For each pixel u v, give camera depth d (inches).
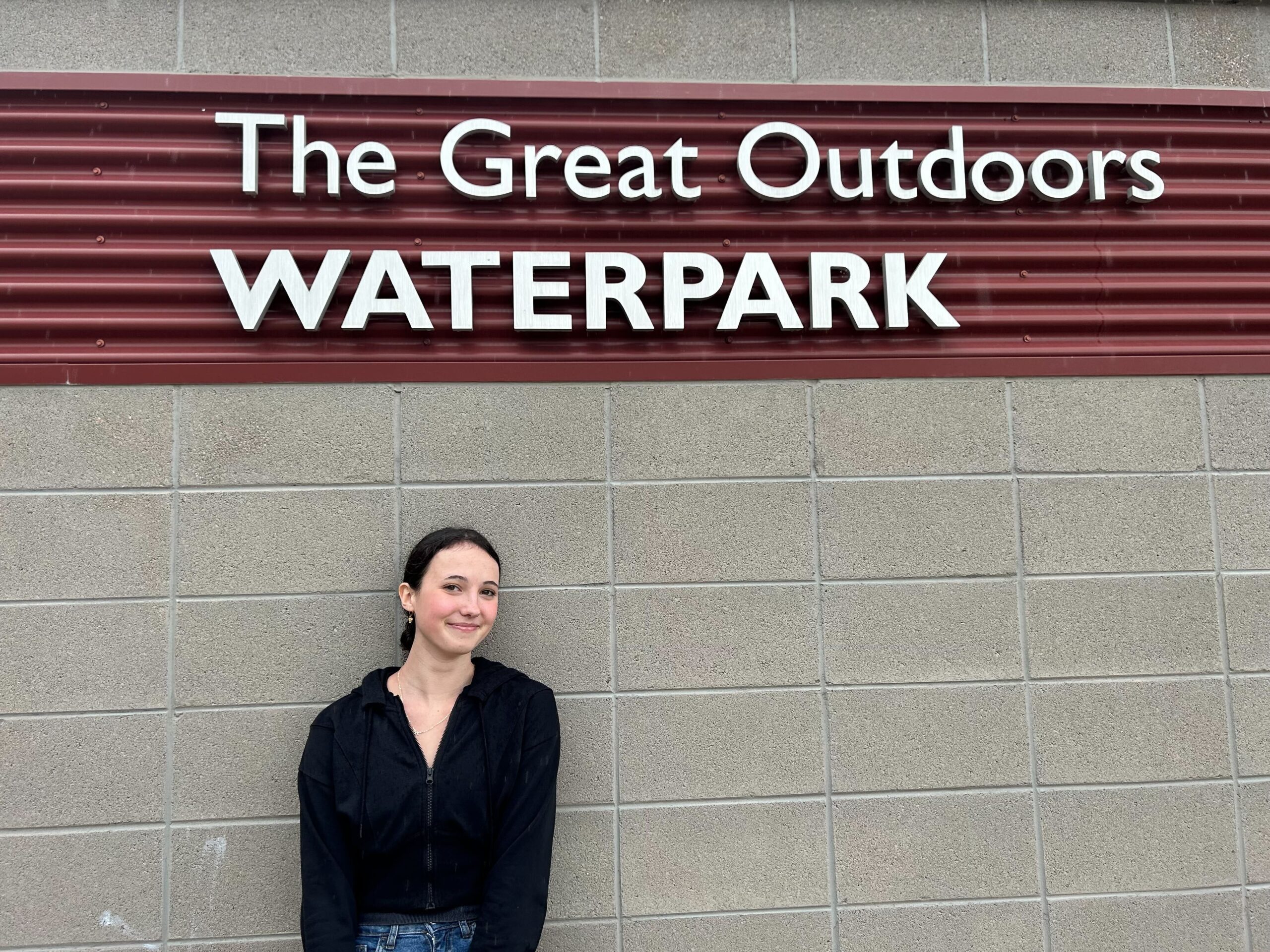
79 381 95.5
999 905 97.7
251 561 95.6
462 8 103.2
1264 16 111.6
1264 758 101.9
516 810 82.8
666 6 105.5
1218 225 108.3
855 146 105.9
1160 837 99.9
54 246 96.9
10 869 90.1
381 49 101.8
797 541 100.5
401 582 96.6
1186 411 106.0
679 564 99.1
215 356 97.2
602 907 94.3
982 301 105.1
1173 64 110.7
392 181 98.7
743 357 102.0
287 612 95.3
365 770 81.9
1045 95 108.0
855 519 101.3
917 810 98.3
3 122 97.7
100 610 93.8
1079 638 101.9
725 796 96.7
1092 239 107.6
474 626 85.5
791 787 97.3
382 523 97.0
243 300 96.1
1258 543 104.8
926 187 103.7
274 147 99.7
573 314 100.4
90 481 95.1
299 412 97.5
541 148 101.7
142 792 92.0
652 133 103.7
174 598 94.5
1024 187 106.8
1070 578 102.7
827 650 99.4
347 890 79.4
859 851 97.2
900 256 102.4
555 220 101.3
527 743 85.3
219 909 91.5
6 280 95.9
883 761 98.6
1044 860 98.7
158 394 96.7
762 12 106.5
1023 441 103.9
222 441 96.7
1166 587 103.3
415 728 84.9
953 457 103.0
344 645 95.3
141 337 96.8
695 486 100.3
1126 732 101.1
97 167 98.4
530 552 98.0
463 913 81.2
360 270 99.1
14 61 98.5
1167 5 111.4
